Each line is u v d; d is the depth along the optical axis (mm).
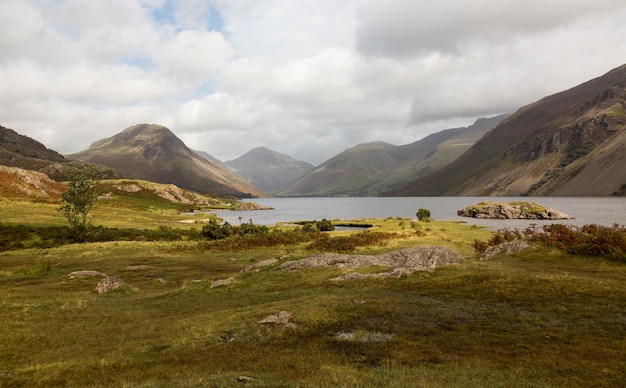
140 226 79625
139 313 21266
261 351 13742
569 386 9898
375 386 10086
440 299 19625
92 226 69375
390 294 21141
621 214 125000
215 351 13977
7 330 17375
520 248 34469
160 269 39312
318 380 10625
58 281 32156
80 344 15594
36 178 116875
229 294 25375
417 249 31531
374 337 14641
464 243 54812
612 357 11648
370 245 51125
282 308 18750
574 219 113750
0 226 60438
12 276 34812
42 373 12078
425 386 9914
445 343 13656
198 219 121562
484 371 11070
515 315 16312
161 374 11758
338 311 17844
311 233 67500
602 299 17422
